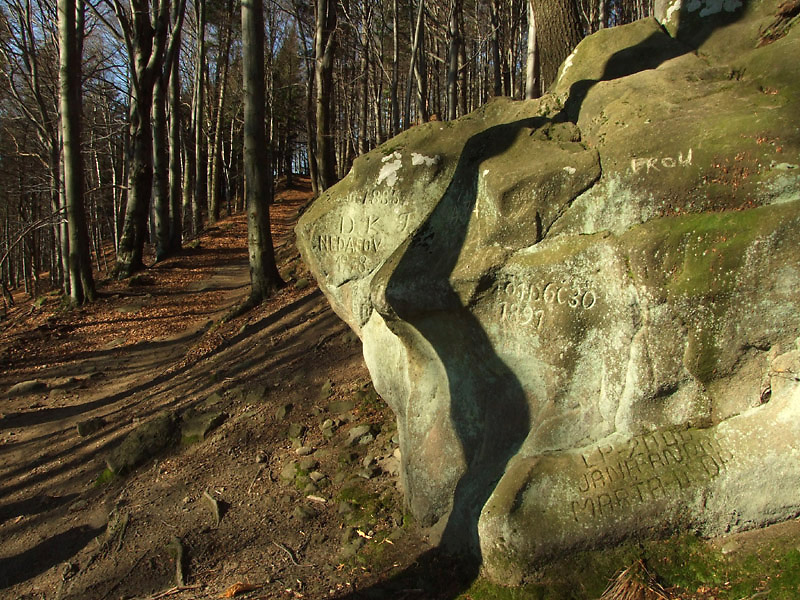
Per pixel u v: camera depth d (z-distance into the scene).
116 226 21.77
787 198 2.74
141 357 9.27
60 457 5.97
